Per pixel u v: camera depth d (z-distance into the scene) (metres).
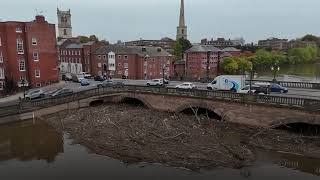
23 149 33.78
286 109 35.19
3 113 41.03
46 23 67.75
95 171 27.55
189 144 32.34
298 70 137.12
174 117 43.28
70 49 103.06
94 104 52.69
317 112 32.91
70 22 140.75
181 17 169.12
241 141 33.69
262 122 37.38
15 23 62.53
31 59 65.19
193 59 117.12
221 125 39.34
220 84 52.72
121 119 42.25
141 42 180.75
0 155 32.25
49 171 27.98
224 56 121.69
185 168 27.41
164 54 94.75
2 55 61.31
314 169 27.45
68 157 31.00
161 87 47.94
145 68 88.75
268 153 30.55
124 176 26.38
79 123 41.91
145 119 42.12
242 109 38.94
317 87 55.59
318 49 191.75
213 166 27.67
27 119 43.22
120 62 89.50
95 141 34.81
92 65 97.00
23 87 59.00
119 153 31.02
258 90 48.34
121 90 53.12
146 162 28.83
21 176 27.14
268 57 136.75
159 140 33.72
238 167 27.59
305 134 34.62
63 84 70.75
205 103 42.50
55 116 45.50
